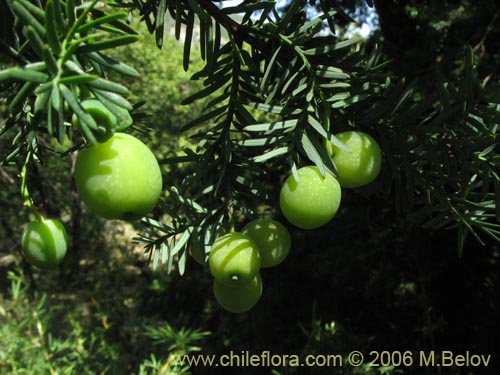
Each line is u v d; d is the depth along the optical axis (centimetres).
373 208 510
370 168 108
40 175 1003
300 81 110
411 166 123
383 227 522
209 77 120
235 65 119
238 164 127
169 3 115
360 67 120
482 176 117
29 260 96
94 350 429
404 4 431
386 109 114
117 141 79
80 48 70
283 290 612
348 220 528
